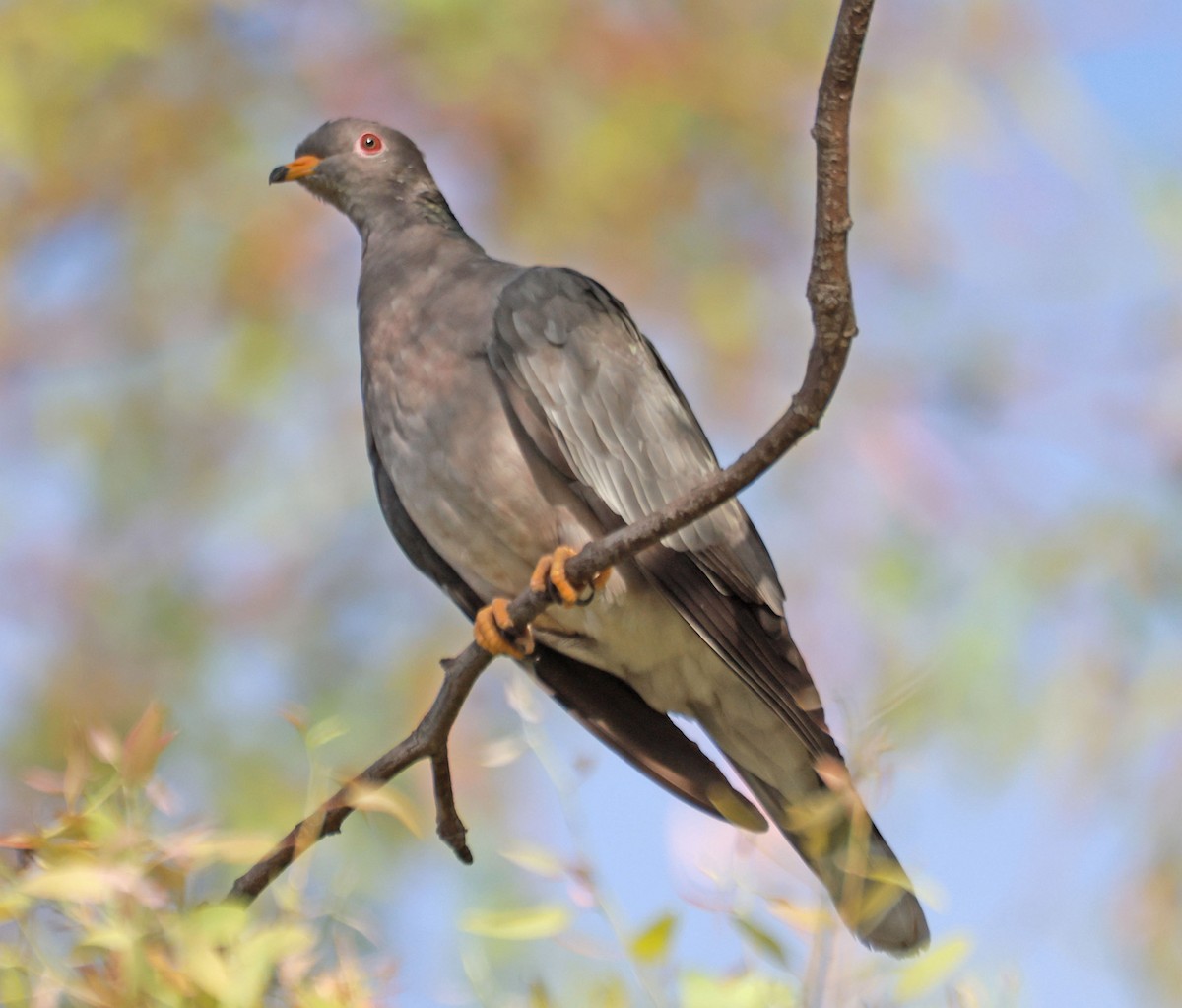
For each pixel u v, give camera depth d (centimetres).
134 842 505
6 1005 489
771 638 847
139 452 1315
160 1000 490
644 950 516
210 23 1370
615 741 866
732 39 1375
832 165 563
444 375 840
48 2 1323
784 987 509
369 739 1198
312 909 542
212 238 1348
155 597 1268
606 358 846
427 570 891
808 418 591
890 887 529
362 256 983
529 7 1355
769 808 880
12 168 1352
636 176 1334
